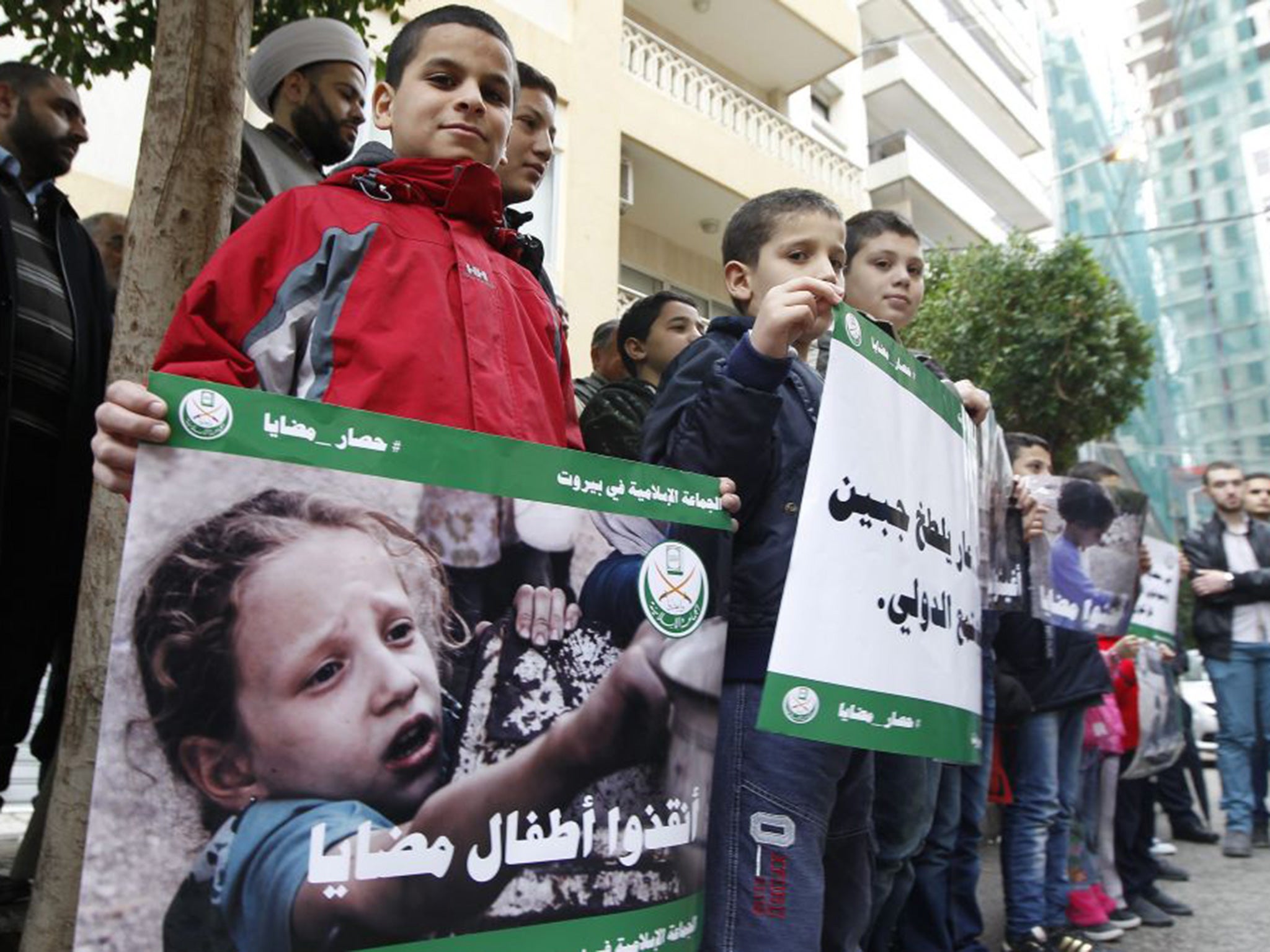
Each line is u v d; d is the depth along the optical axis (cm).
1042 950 298
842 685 153
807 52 1114
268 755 105
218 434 109
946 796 269
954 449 203
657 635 141
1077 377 926
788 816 174
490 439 128
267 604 108
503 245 191
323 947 104
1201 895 420
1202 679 1091
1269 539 538
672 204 985
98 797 97
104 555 187
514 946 118
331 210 160
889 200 1658
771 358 171
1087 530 311
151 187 204
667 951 134
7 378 233
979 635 201
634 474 143
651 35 906
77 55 349
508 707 123
